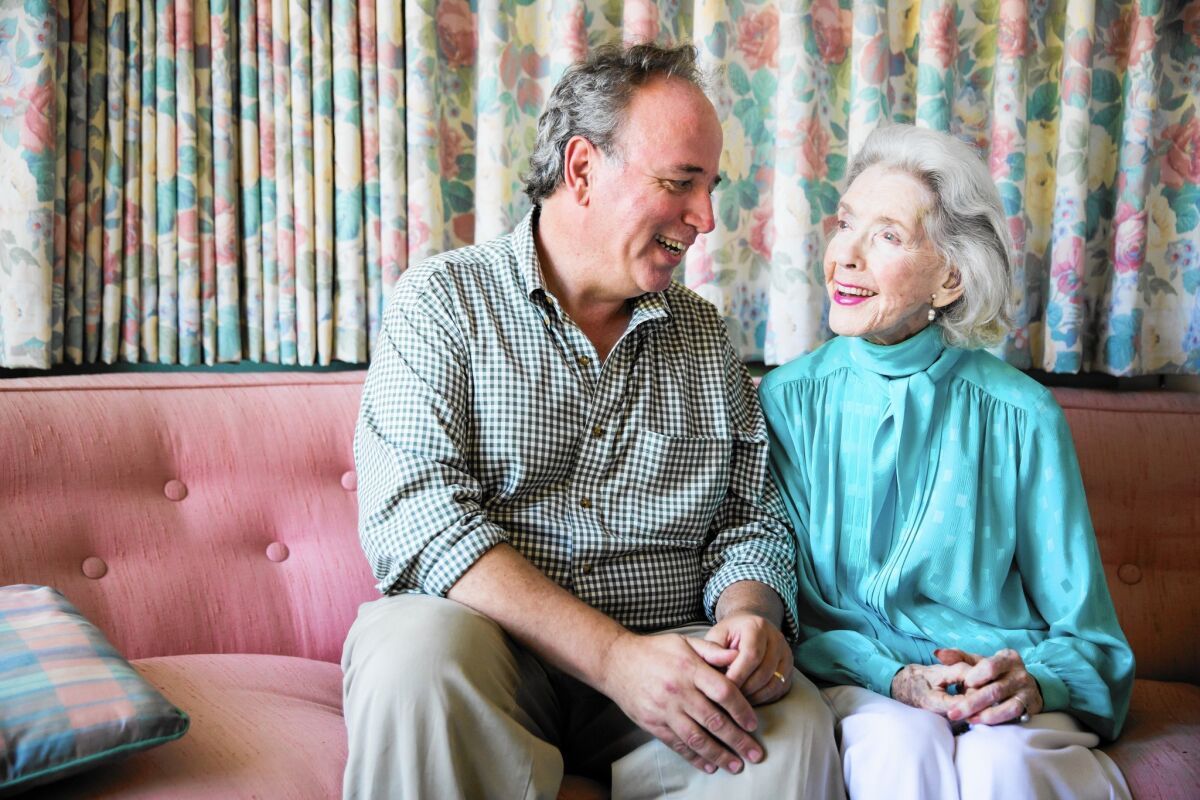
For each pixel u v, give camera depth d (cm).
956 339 148
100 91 178
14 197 170
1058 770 122
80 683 114
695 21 196
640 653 121
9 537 148
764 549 147
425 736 112
